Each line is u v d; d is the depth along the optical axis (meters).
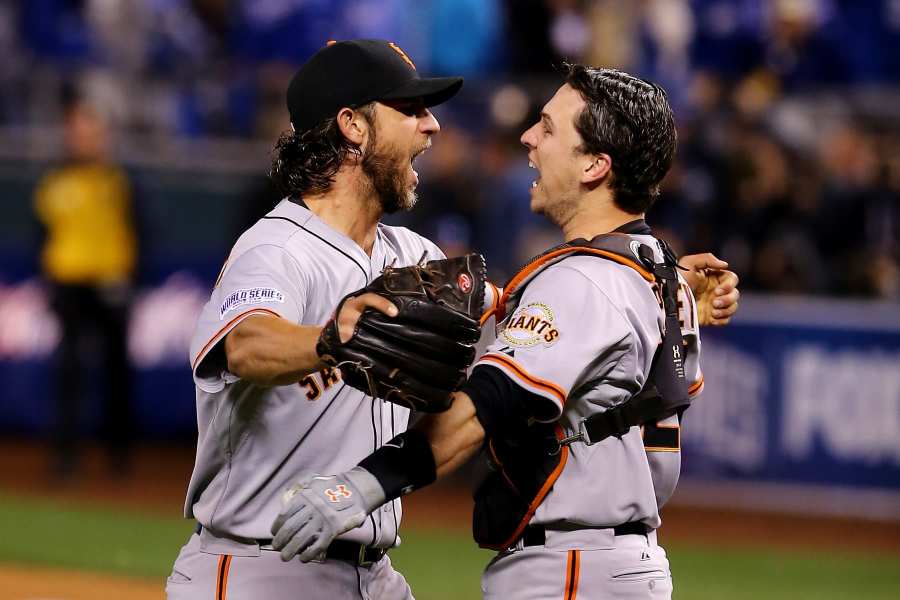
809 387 36.62
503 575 11.38
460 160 38.47
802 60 44.22
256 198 32.56
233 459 11.80
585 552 11.09
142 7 45.62
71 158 36.16
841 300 37.00
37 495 35.03
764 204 37.75
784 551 31.28
